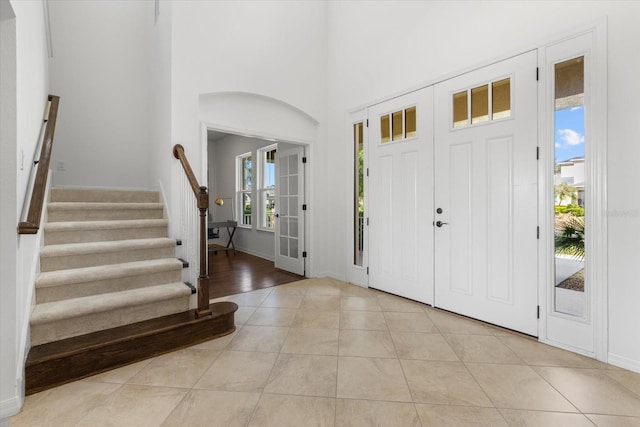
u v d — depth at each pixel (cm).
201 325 242
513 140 257
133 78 455
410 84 336
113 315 227
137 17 456
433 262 318
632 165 197
